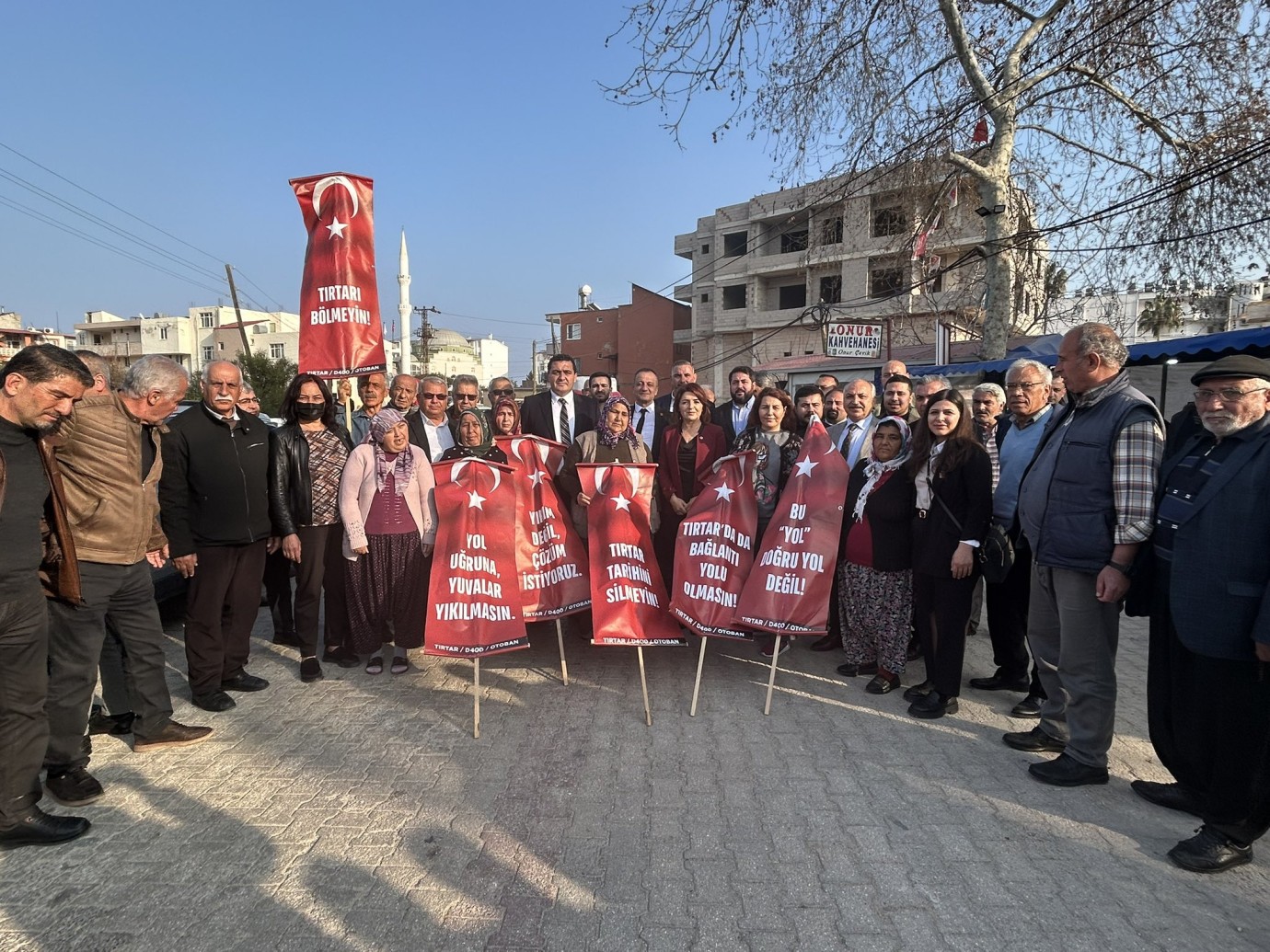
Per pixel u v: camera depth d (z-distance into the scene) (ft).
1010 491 14.49
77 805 10.48
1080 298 45.32
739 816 10.16
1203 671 9.52
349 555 15.46
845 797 10.69
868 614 15.23
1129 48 35.73
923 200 49.32
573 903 8.29
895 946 7.64
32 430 9.53
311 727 13.23
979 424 15.72
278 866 8.98
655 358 139.13
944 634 13.64
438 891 8.50
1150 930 7.93
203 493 13.73
